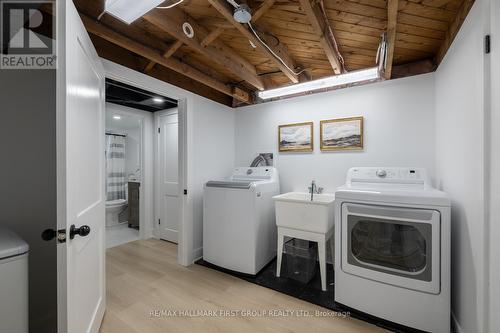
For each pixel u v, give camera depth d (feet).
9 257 3.34
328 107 8.75
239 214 7.91
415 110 7.32
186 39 5.61
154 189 12.18
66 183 3.29
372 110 7.97
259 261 7.93
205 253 8.66
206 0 5.07
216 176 10.08
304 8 4.51
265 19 5.59
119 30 5.64
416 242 5.34
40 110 5.29
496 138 3.63
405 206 5.23
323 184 8.87
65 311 3.29
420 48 6.64
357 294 5.74
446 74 5.92
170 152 11.54
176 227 11.27
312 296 6.60
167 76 8.06
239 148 10.96
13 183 5.01
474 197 4.25
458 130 5.06
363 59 7.43
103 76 5.73
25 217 5.10
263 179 9.36
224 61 6.91
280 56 6.76
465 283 4.65
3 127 4.94
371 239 5.86
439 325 4.90
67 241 3.31
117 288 7.07
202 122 9.41
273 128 10.02
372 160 7.97
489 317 3.79
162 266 8.64
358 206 5.74
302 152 9.31
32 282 5.11
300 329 5.32
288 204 7.36
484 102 3.84
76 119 3.78
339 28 5.84
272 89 8.07
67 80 3.32
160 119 11.91
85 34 4.30
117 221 14.96
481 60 3.93
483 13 3.84
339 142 8.48
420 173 6.66
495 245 3.66
